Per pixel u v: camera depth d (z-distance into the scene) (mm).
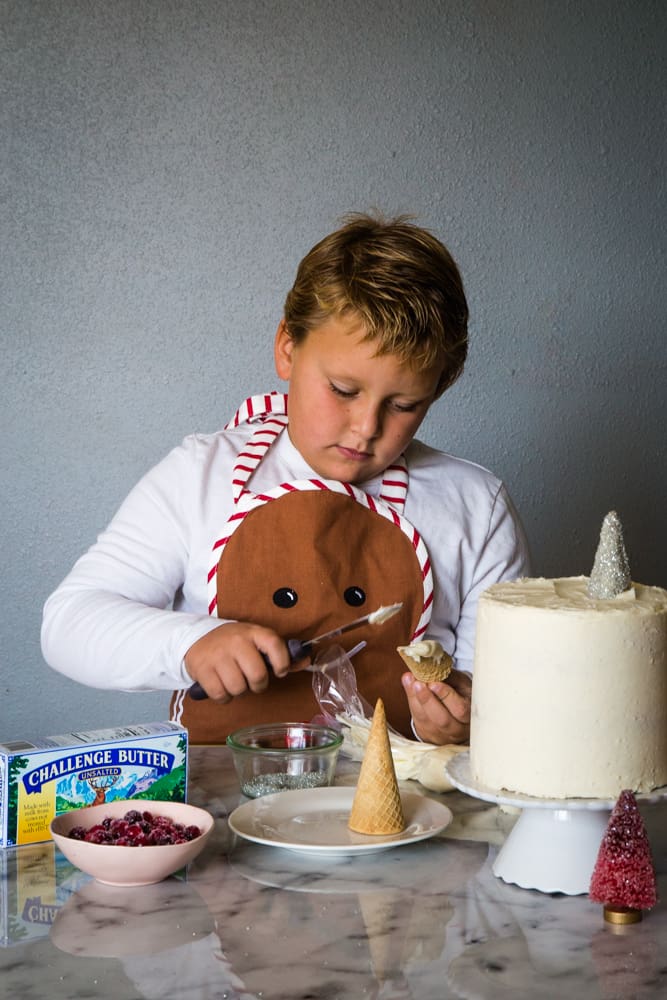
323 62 2504
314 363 1365
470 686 1276
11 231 2420
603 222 2686
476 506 1616
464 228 2609
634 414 2736
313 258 1420
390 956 725
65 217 2434
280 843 888
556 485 2707
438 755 1100
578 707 810
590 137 2662
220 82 2465
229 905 810
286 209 2508
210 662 1226
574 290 2680
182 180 2465
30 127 2412
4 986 678
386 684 1481
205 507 1521
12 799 937
